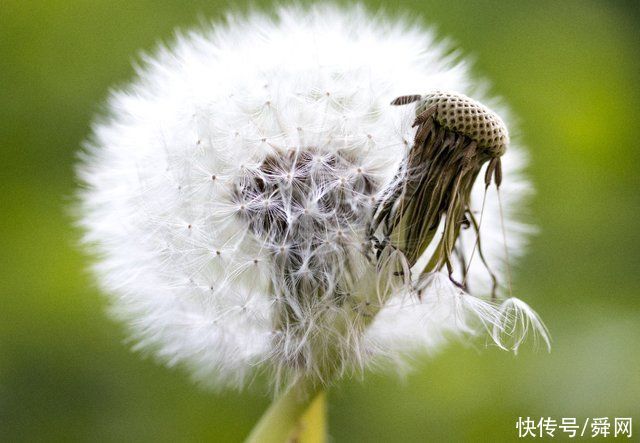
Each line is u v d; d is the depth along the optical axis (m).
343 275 0.18
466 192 0.18
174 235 0.19
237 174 0.19
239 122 0.19
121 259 0.20
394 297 0.18
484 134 0.18
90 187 0.21
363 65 0.19
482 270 0.20
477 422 0.23
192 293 0.19
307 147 0.19
